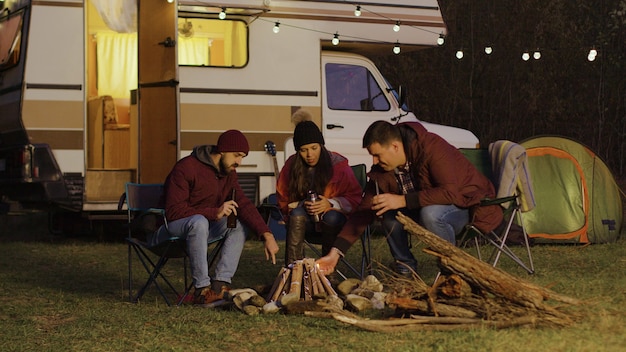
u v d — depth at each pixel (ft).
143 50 29.53
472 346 12.87
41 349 14.82
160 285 21.98
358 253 26.68
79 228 34.22
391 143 17.81
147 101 29.55
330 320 15.55
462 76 51.80
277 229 31.24
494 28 51.55
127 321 16.55
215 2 30.40
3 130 30.91
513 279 14.28
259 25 30.94
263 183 30.86
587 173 29.25
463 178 18.16
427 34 33.06
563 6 51.26
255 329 15.25
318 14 31.60
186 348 14.28
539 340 12.98
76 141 29.78
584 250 26.68
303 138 19.42
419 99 51.55
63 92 29.66
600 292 17.13
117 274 24.26
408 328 14.25
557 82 51.34
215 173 18.62
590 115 51.21
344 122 31.96
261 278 22.49
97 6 31.81
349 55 32.55
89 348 14.66
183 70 30.09
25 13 29.76
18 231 38.73
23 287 21.94
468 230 18.52
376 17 32.35
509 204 19.40
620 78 50.37
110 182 31.04
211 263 18.88
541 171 29.22
